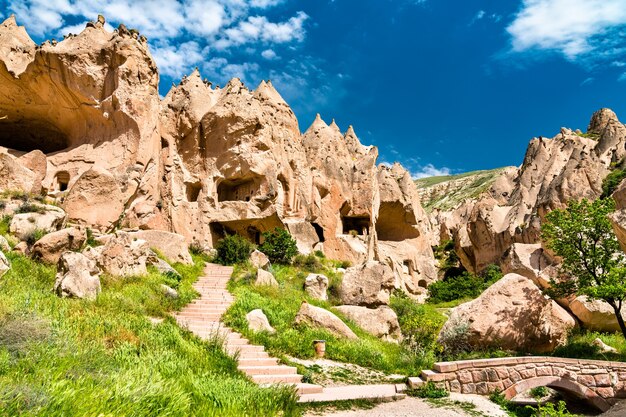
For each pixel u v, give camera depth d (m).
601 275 15.98
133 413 5.29
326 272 29.42
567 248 16.95
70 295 11.74
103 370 6.61
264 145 31.94
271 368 10.93
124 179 25.67
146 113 27.36
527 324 15.41
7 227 17.09
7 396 4.64
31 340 6.88
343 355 13.88
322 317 15.77
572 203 17.50
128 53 27.06
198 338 10.98
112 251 15.70
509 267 26.05
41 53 26.50
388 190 45.81
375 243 41.03
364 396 9.73
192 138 32.31
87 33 27.98
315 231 36.06
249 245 27.05
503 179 60.00
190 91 33.66
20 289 10.84
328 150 42.44
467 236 50.34
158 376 6.79
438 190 143.38
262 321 14.55
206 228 30.16
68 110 28.61
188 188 31.30
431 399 9.87
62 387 5.24
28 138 31.89
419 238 48.34
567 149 48.09
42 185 24.38
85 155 27.27
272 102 39.66
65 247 14.84
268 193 31.19
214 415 6.32
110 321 9.69
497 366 10.77
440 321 22.42
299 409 8.05
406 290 41.16
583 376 10.85
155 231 22.72
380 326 18.20
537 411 9.69
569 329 18.02
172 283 17.14
